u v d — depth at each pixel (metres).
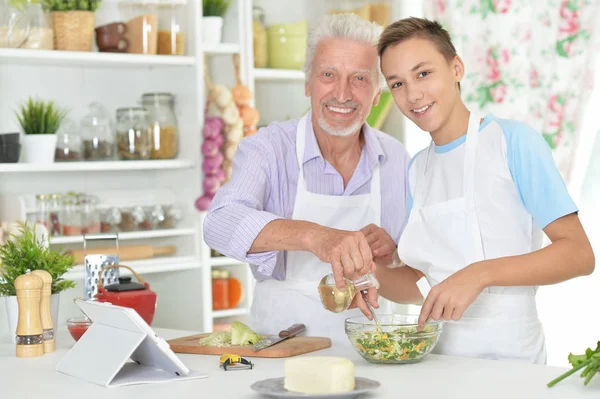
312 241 1.96
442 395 1.52
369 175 2.49
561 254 1.92
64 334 2.47
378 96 2.48
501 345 2.02
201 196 3.44
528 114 3.59
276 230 2.05
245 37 3.65
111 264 2.54
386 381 1.65
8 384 1.74
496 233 2.07
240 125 3.47
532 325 2.05
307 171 2.46
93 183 3.58
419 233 2.20
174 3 3.46
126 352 1.68
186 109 3.54
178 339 2.18
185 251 3.56
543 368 1.76
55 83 3.50
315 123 2.44
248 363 1.84
